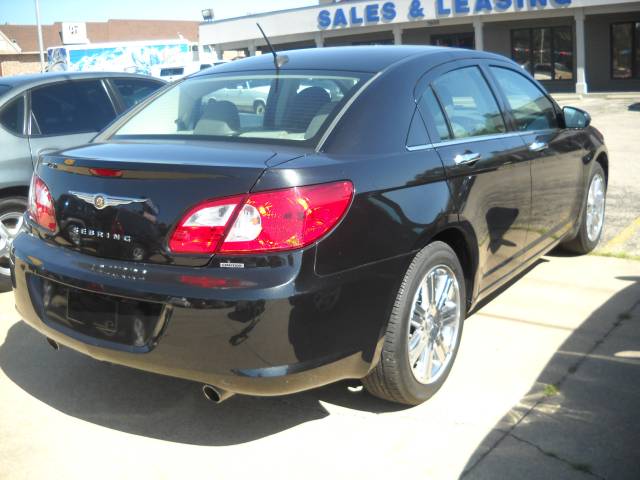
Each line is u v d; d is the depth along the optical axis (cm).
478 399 350
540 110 481
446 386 364
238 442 320
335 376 297
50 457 311
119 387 374
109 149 326
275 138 322
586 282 516
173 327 278
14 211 548
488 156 384
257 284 271
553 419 329
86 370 395
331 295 284
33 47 7444
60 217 314
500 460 298
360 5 3017
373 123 326
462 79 401
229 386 279
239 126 341
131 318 290
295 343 277
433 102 366
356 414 341
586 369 378
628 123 1582
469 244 367
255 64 397
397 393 329
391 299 311
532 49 2988
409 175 323
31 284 326
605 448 305
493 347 409
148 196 287
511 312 462
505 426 324
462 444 312
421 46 412
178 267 282
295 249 276
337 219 287
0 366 401
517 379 369
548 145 460
